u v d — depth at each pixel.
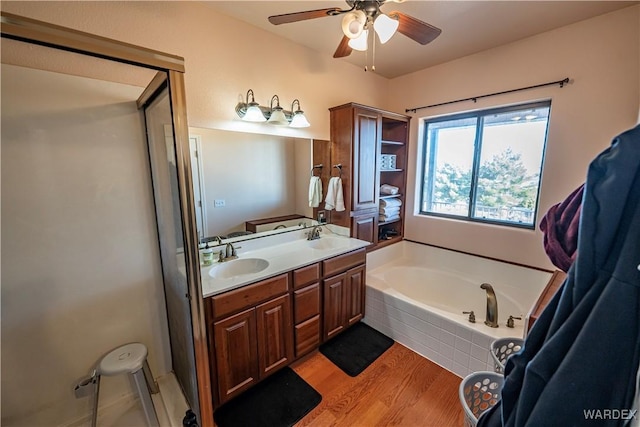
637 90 1.79
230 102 1.93
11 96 1.20
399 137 3.17
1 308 1.26
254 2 1.73
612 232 0.56
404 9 1.81
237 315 1.60
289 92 2.25
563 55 2.05
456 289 2.76
